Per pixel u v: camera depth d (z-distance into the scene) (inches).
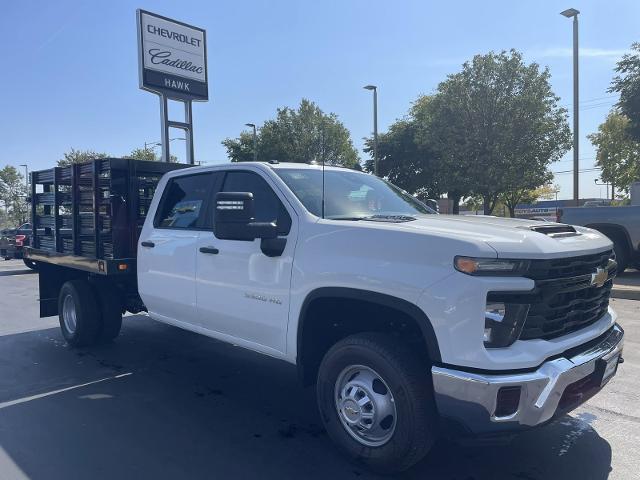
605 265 142.1
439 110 994.1
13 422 172.9
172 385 209.8
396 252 127.6
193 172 204.4
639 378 209.5
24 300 448.1
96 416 177.6
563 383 118.3
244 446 154.7
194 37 778.8
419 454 127.2
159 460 146.1
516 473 137.4
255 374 224.2
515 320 116.2
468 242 117.0
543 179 971.3
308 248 147.9
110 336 265.0
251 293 165.6
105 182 238.5
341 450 143.1
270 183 168.4
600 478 134.3
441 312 117.7
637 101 783.1
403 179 1432.1
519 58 925.2
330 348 145.9
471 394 114.3
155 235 213.6
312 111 1124.5
